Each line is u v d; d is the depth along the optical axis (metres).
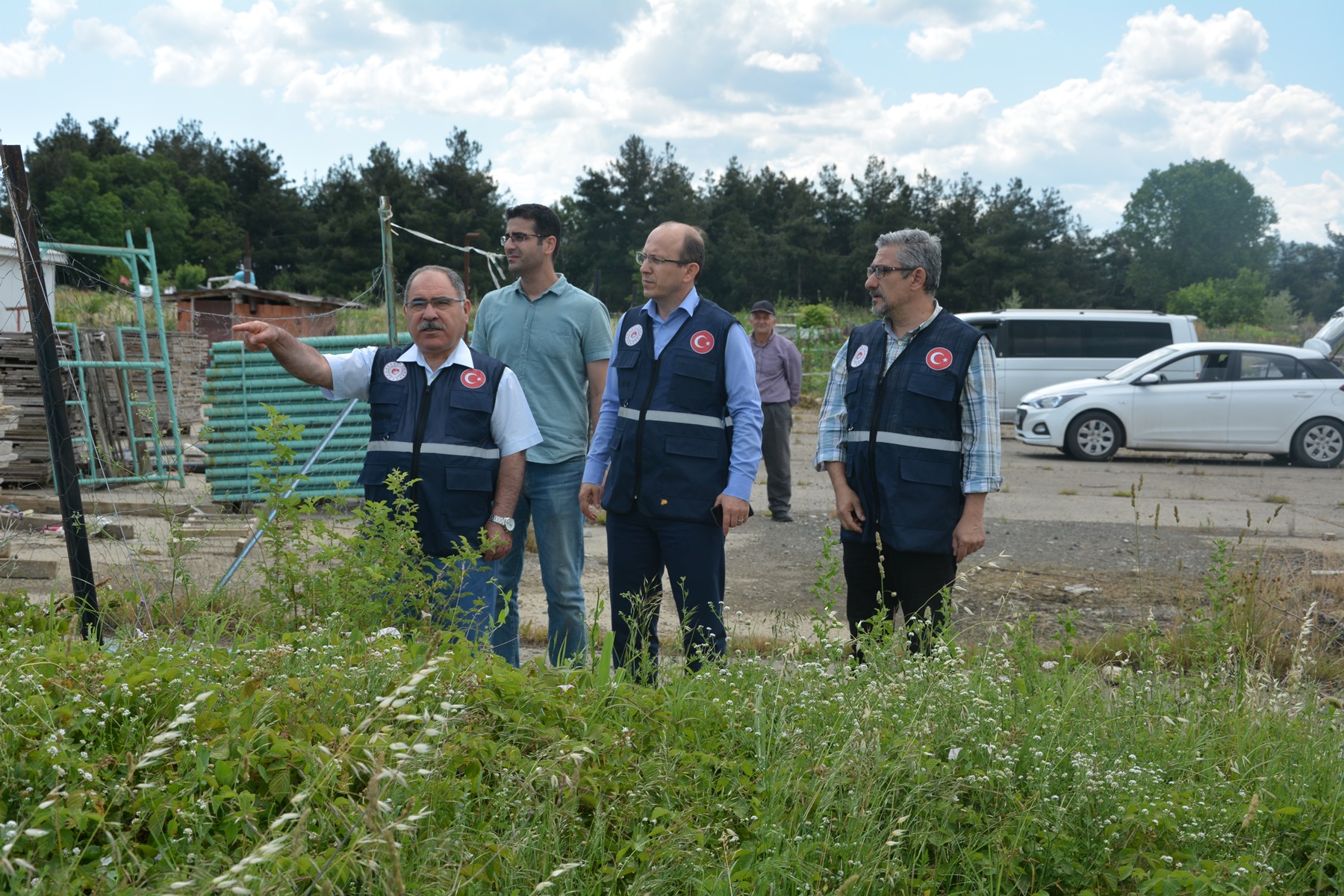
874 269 3.91
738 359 3.84
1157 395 15.34
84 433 9.80
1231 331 46.09
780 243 81.31
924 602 3.90
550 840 2.20
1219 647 4.16
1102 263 110.88
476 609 3.58
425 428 3.73
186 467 11.05
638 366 3.89
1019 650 3.82
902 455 3.84
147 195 80.44
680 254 3.81
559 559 4.35
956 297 83.56
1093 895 2.40
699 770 2.63
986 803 2.66
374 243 74.44
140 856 1.96
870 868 2.31
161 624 3.84
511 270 4.33
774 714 2.93
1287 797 3.01
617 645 3.93
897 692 3.08
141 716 2.34
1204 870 2.47
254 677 2.59
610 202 82.88
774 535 9.09
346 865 1.86
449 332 3.76
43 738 2.19
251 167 89.56
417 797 2.09
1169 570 7.65
